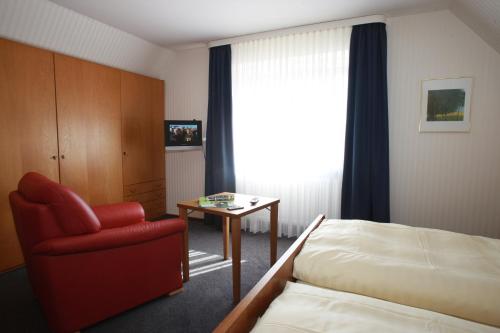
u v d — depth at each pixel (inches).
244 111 143.9
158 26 128.4
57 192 63.0
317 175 130.7
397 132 120.3
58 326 64.5
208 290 89.4
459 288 43.8
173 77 167.9
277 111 136.3
